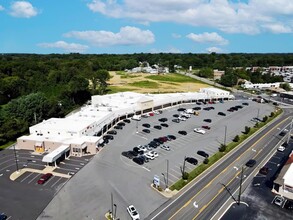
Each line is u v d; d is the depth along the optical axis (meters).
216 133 107.19
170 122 122.31
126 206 58.03
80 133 92.19
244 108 152.25
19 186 66.81
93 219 53.75
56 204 59.03
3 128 99.81
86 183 67.81
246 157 83.69
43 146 88.75
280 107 157.00
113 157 83.38
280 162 80.19
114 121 118.00
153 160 80.94
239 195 59.94
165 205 58.47
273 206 58.22
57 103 141.62
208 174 72.56
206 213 55.72
